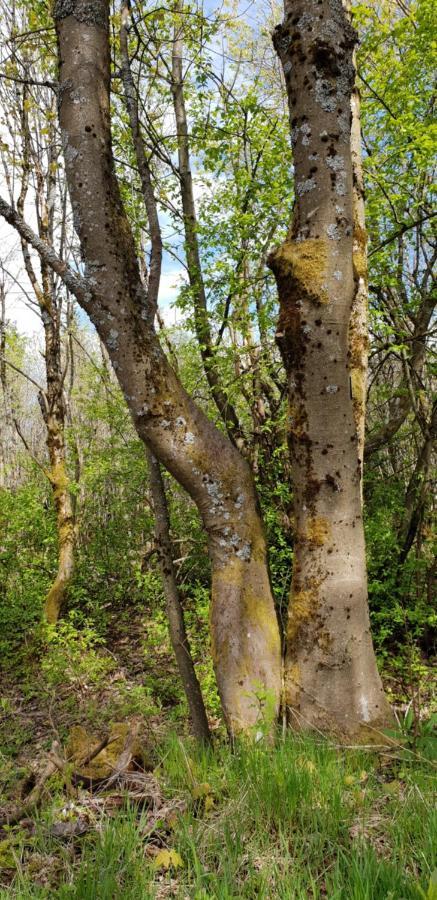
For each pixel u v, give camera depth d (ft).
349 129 11.28
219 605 11.78
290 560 24.61
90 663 23.63
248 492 12.08
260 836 7.41
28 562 36.17
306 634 11.48
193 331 26.99
